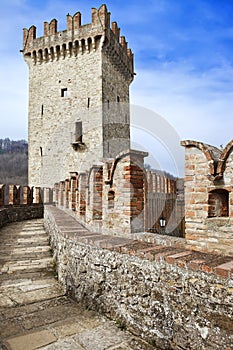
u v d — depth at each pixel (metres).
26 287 4.56
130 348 2.69
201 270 2.37
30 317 3.42
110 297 3.28
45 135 24.80
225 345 2.15
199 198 3.25
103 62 23.00
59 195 11.34
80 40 23.41
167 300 2.62
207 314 2.29
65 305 3.79
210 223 3.13
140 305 2.88
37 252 7.05
